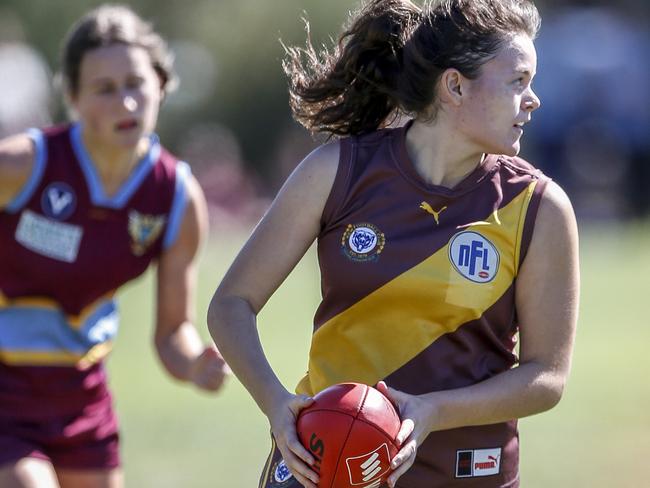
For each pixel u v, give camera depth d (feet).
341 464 37.99
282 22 323.78
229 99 325.83
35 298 54.54
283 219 41.65
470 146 41.16
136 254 56.18
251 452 83.92
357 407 38.29
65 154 54.85
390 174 41.32
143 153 56.13
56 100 205.57
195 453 83.25
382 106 44.52
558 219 41.19
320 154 41.91
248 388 40.73
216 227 237.25
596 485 76.64
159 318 58.54
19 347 54.13
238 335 41.04
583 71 282.56
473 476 42.22
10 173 54.13
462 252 40.68
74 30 55.98
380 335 41.24
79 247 54.75
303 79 45.29
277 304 142.51
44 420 54.34
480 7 40.57
